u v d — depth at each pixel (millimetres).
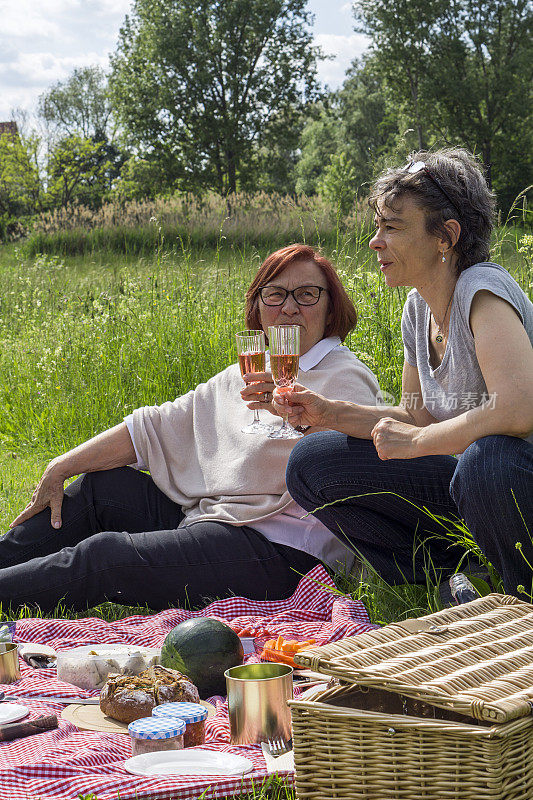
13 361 7742
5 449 6246
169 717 1745
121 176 49094
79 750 1701
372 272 5219
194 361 6461
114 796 1475
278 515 2996
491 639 1570
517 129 35500
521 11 36031
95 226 20406
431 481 2586
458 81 35875
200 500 3141
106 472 3197
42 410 6633
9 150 45156
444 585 2660
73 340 7387
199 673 2084
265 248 9477
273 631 2504
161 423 3240
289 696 1794
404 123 38781
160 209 20438
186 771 1586
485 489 2174
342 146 54500
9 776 1569
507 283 2344
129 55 40188
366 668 1373
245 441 3070
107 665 2158
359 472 2627
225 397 3221
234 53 38531
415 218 2398
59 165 46750
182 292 7441
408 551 2789
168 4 39219
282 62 38875
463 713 1286
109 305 7770
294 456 2752
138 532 3223
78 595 2840
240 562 2898
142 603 2928
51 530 3107
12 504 4488
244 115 39250
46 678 2305
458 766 1283
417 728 1310
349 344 4797
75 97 60625
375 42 38656
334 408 2668
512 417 2174
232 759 1619
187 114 39156
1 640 2303
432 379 2586
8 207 45312
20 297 10828
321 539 2975
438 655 1463
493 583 2492
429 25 37312
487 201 2432
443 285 2463
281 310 3045
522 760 1315
